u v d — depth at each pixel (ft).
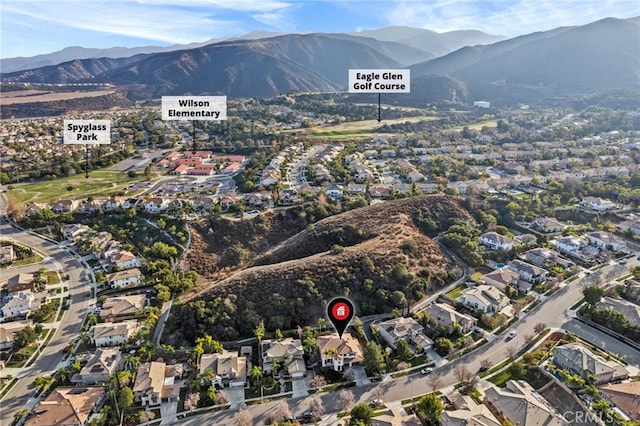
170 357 317.63
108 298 399.65
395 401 269.64
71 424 255.70
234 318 350.02
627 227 509.35
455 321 335.67
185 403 271.28
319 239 468.34
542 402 258.37
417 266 407.23
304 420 256.73
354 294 374.43
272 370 297.33
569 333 327.47
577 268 422.00
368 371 298.15
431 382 282.36
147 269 451.53
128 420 261.24
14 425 260.62
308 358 310.86
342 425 249.34
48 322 370.73
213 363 299.17
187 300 379.35
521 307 364.38
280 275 381.60
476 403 260.01
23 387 294.66
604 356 300.20
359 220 497.05
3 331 341.21
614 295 372.58
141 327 355.15
